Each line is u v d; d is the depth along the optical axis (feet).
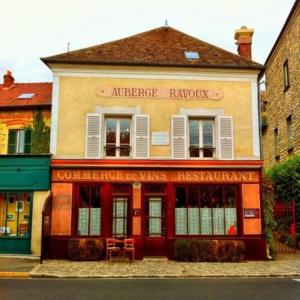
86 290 27.12
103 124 45.52
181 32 55.88
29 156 44.32
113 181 43.91
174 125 45.73
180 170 44.50
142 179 44.09
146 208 44.19
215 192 44.62
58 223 43.06
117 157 45.14
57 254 42.27
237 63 47.70
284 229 51.88
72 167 43.88
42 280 31.40
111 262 40.11
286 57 59.47
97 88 45.80
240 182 44.57
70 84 45.75
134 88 46.09
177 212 44.04
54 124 44.91
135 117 45.57
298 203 48.47
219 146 45.57
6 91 61.21
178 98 46.24
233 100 46.65
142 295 25.43
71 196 43.55
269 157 71.36
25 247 43.16
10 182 43.98
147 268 36.65
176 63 45.80
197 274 33.76
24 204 44.32
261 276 33.50
